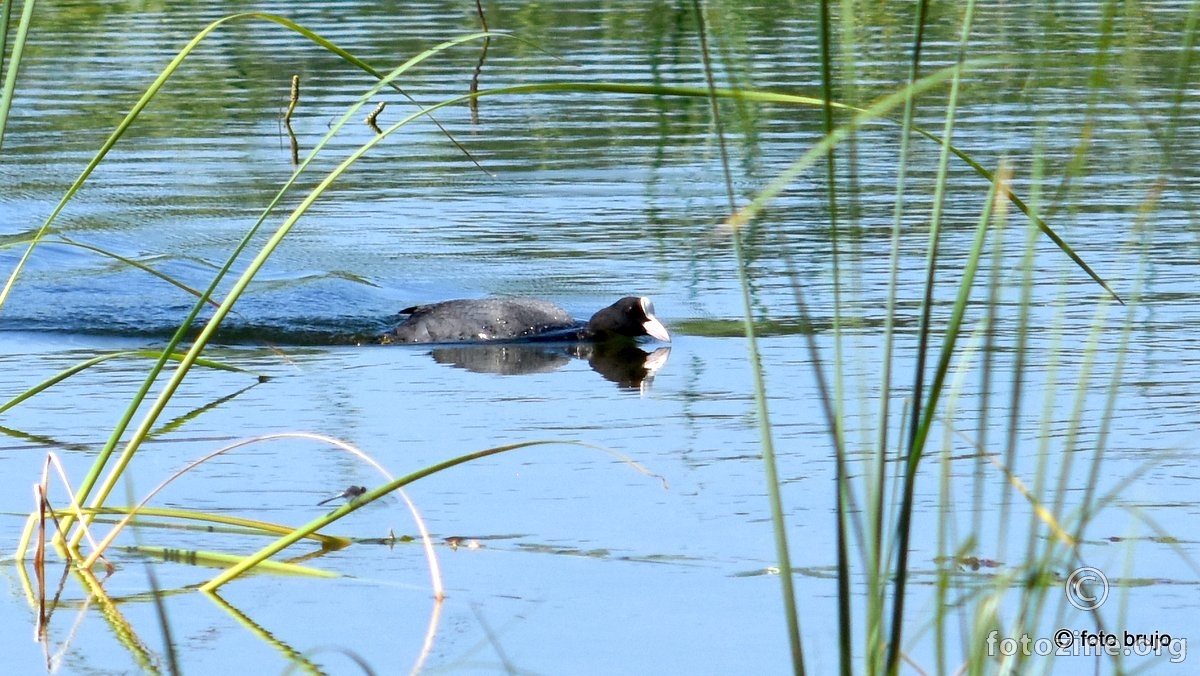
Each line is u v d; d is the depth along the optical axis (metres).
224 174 38.44
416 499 17.08
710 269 30.20
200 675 12.45
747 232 32.41
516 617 13.70
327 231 33.84
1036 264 29.00
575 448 19.08
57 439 19.38
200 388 22.48
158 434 19.62
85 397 21.72
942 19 53.38
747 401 21.38
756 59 47.88
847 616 9.71
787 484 17.36
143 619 13.78
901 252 30.20
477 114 45.38
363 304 29.27
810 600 14.02
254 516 16.33
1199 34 44.00
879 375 22.48
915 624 13.38
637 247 32.12
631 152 40.19
